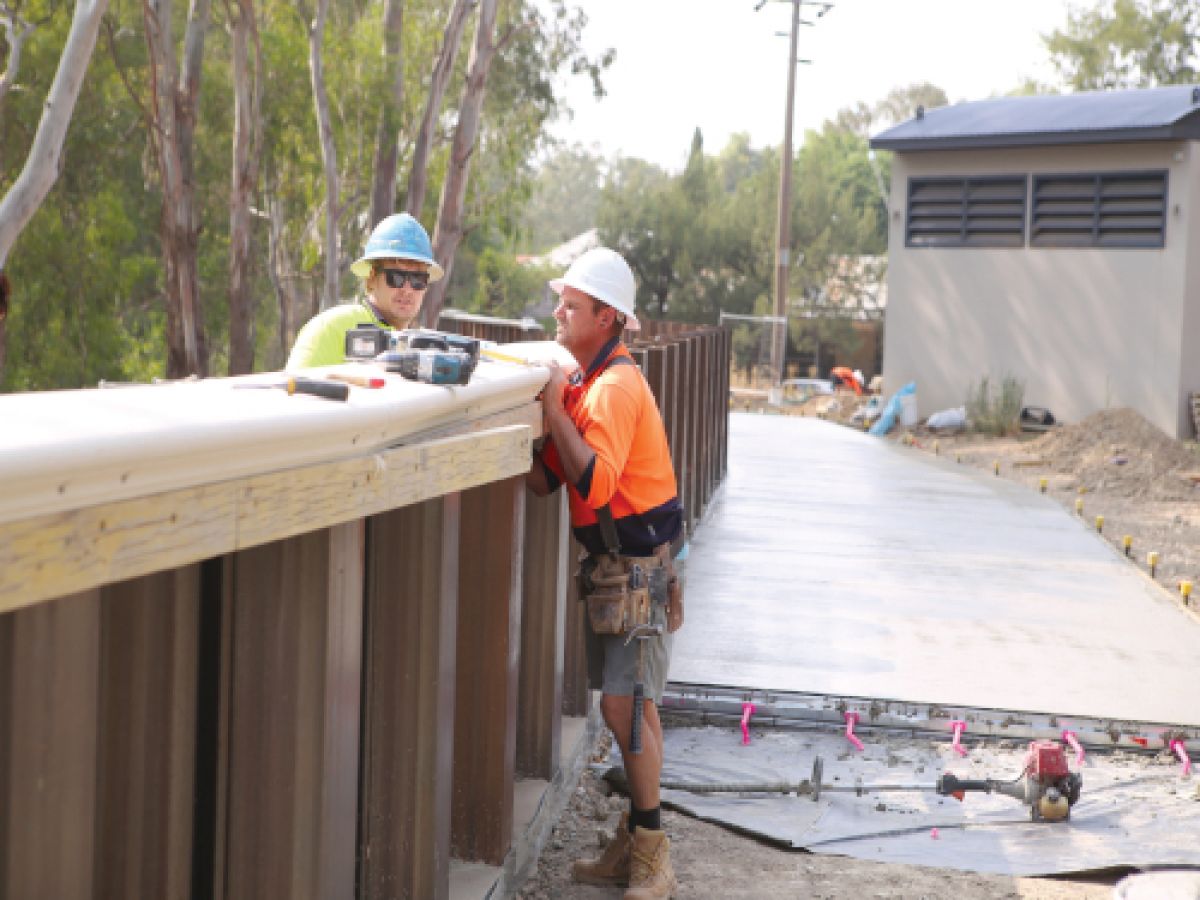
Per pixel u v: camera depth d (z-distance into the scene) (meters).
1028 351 32.03
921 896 5.60
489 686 5.07
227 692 3.39
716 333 17.55
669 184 66.12
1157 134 28.92
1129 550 15.02
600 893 5.41
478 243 72.62
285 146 35.97
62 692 2.51
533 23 30.48
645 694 5.01
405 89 36.38
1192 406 30.11
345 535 3.39
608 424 4.76
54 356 34.41
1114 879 5.93
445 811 4.32
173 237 31.72
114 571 2.36
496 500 5.03
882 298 66.38
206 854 3.41
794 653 9.17
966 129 32.28
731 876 5.75
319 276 42.44
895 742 7.77
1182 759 7.49
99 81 34.19
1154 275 29.95
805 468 21.92
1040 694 8.39
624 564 4.98
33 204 18.67
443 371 3.80
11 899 2.44
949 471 22.83
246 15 32.47
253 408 2.88
